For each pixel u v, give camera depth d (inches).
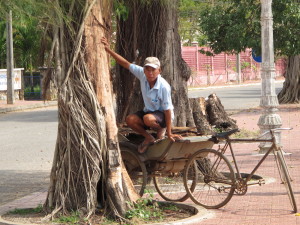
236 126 926.4
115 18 548.1
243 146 810.2
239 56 2918.3
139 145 457.1
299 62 1519.4
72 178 408.5
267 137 717.3
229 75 3011.8
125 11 486.0
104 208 406.9
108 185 405.1
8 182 611.8
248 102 1662.2
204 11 1330.0
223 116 908.0
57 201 411.5
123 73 563.5
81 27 408.5
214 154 461.7
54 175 415.8
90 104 408.5
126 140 474.9
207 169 527.8
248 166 642.2
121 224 390.3
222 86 2650.1
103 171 409.1
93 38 412.8
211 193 491.5
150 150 454.0
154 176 463.2
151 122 430.9
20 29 1749.5
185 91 575.5
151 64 420.8
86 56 410.6
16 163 725.9
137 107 557.9
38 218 409.1
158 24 557.6
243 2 1284.4
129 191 415.5
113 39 569.6
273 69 719.7
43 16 412.8
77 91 409.1
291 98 1530.5
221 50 1327.5
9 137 978.7
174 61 563.8
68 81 410.9
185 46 2716.5
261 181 474.0
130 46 563.5
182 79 573.3
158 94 430.9
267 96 720.3
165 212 423.8
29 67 1984.5
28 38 1795.0
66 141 410.9
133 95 558.9
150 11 557.9
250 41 1254.3
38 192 551.8
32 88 1920.5
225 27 1304.1
